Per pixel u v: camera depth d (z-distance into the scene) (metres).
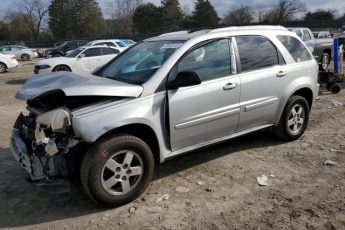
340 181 4.84
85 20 84.25
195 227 3.97
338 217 4.04
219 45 5.20
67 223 4.18
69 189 4.43
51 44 62.44
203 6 77.25
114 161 4.26
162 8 79.06
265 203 4.37
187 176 5.15
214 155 5.81
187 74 4.52
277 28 6.09
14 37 81.56
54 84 4.57
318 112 8.38
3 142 6.96
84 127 4.03
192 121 4.83
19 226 4.17
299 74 6.05
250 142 6.30
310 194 4.54
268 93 5.63
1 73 22.33
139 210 4.34
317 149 5.95
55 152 4.06
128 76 4.93
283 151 5.89
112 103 4.31
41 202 4.64
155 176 5.18
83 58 16.73
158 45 5.30
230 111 5.18
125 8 80.56
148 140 4.70
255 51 5.58
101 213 4.32
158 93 4.57
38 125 4.14
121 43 22.55
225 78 5.14
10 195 4.84
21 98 4.46
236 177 5.07
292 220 4.01
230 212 4.22
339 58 10.56
